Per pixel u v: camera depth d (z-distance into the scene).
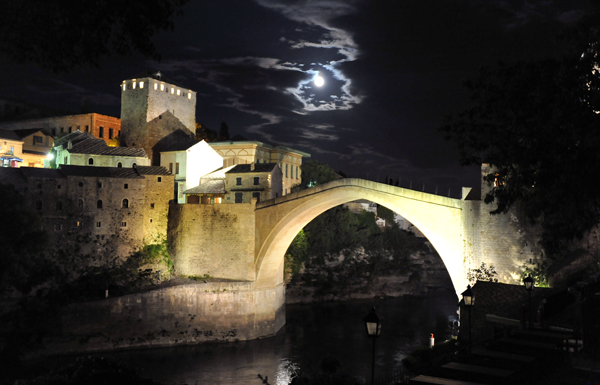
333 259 101.06
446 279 121.19
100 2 15.23
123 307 57.62
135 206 68.12
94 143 77.12
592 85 19.52
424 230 48.56
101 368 25.75
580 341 24.22
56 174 63.75
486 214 42.50
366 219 116.88
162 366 51.12
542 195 21.42
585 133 19.28
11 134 88.00
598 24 19.55
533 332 25.20
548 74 20.50
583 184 19.33
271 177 74.62
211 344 60.06
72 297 57.25
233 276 64.81
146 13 15.63
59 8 14.87
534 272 39.41
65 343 54.09
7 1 14.17
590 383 19.53
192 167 81.88
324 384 29.61
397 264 111.69
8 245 47.12
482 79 22.38
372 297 101.25
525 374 20.31
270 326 65.38
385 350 58.12
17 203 50.72
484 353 22.12
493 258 41.84
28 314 53.94
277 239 62.78
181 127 93.62
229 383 46.09
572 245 37.75
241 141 91.31
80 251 63.62
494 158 22.23
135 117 88.25
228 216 65.69
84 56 15.70
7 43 14.77
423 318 78.31
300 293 93.31
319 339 63.41
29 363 50.84
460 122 22.83
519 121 21.17
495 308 32.91
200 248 67.12
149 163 80.19
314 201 58.88
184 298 60.53
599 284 28.12
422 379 19.09
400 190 50.72
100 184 66.00
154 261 67.31
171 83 92.56
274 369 50.59
